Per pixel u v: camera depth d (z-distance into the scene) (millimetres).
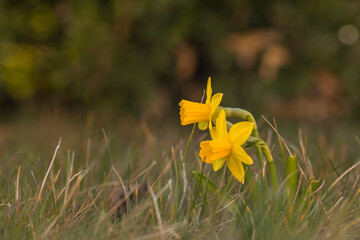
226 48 7656
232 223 2195
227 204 2256
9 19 8648
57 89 8383
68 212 2312
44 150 3648
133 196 2641
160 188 2592
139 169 2998
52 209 2328
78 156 3439
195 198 2309
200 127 2406
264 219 2064
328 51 7770
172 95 8000
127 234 2018
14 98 9320
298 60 7910
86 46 7680
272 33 7723
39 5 8680
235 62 7758
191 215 2299
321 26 7949
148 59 7664
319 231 2119
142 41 7707
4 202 2449
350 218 2283
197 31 7648
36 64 8805
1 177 2955
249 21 7941
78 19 7793
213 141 2125
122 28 7660
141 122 7172
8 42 8711
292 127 5926
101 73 7738
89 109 7988
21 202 2430
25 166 3100
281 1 7910
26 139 5336
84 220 2277
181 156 2996
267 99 7648
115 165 3127
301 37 7891
